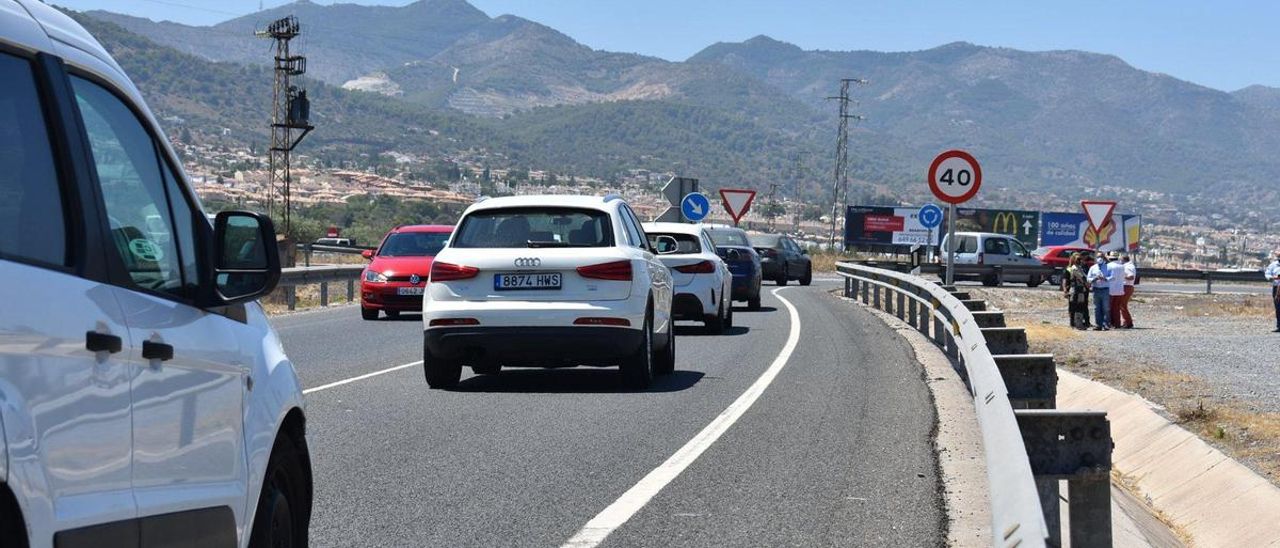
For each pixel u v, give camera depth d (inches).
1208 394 677.3
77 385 170.6
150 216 208.2
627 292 665.6
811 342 1004.6
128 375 185.8
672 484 426.3
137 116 212.2
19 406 155.6
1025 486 201.8
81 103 190.5
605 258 665.0
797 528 365.4
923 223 1910.7
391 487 415.2
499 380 724.7
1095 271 1302.9
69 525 166.9
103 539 175.8
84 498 172.1
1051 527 265.0
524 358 669.3
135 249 199.3
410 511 380.5
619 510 385.7
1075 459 254.7
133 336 188.2
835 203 6289.4
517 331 658.2
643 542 346.9
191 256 223.1
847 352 916.0
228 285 228.2
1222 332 1205.7
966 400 647.1
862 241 4594.0
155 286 204.8
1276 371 796.6
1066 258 2640.3
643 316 674.8
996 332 525.0
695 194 1784.0
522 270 663.8
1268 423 575.2
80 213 179.9
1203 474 507.8
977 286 2591.0
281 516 257.4
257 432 235.3
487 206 689.6
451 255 671.8
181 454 203.6
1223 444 536.4
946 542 350.3
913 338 1050.1
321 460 462.6
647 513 382.3
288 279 1373.0
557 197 708.0
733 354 899.4
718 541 349.4
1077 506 259.0
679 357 876.6
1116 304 1304.1
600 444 503.5
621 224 697.6
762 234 2236.7
